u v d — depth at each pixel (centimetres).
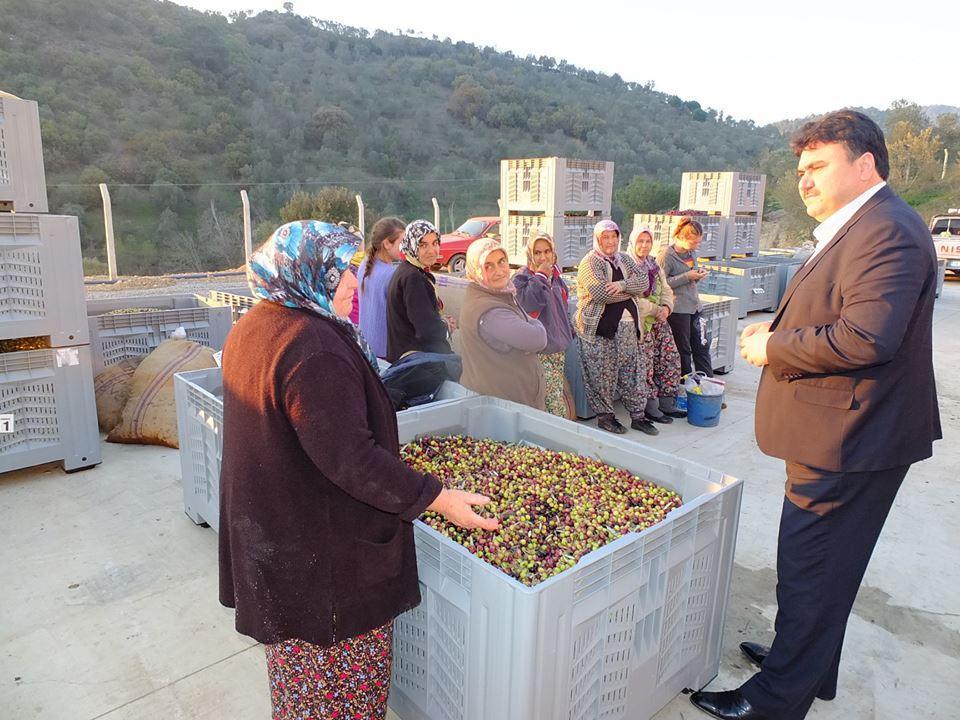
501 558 191
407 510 146
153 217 3134
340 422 136
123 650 248
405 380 331
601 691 185
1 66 3747
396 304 364
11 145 345
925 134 3775
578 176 645
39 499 362
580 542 200
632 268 459
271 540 145
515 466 254
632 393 483
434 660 192
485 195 4197
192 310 527
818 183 179
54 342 372
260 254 143
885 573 313
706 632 228
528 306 380
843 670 247
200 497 321
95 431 398
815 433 182
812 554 190
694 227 546
